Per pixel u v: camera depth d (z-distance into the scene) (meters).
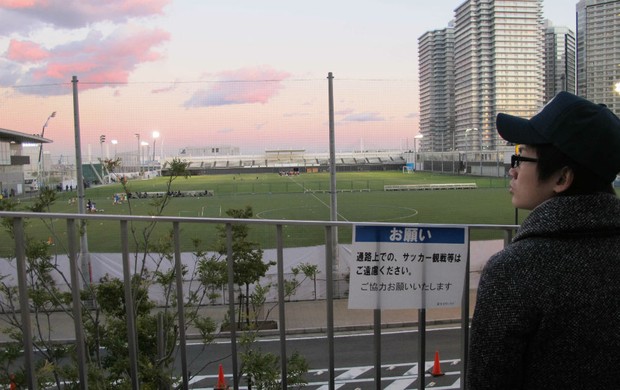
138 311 6.62
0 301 8.06
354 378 10.59
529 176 1.51
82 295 7.06
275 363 5.89
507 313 1.33
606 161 1.35
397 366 11.18
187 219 2.52
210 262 6.70
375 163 115.88
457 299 2.44
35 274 7.14
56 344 7.43
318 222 2.53
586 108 1.38
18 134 48.25
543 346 1.35
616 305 1.32
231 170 117.00
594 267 1.33
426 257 2.41
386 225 2.38
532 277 1.33
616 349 1.33
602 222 1.36
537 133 1.44
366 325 13.62
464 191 51.34
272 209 39.59
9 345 6.33
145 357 5.32
